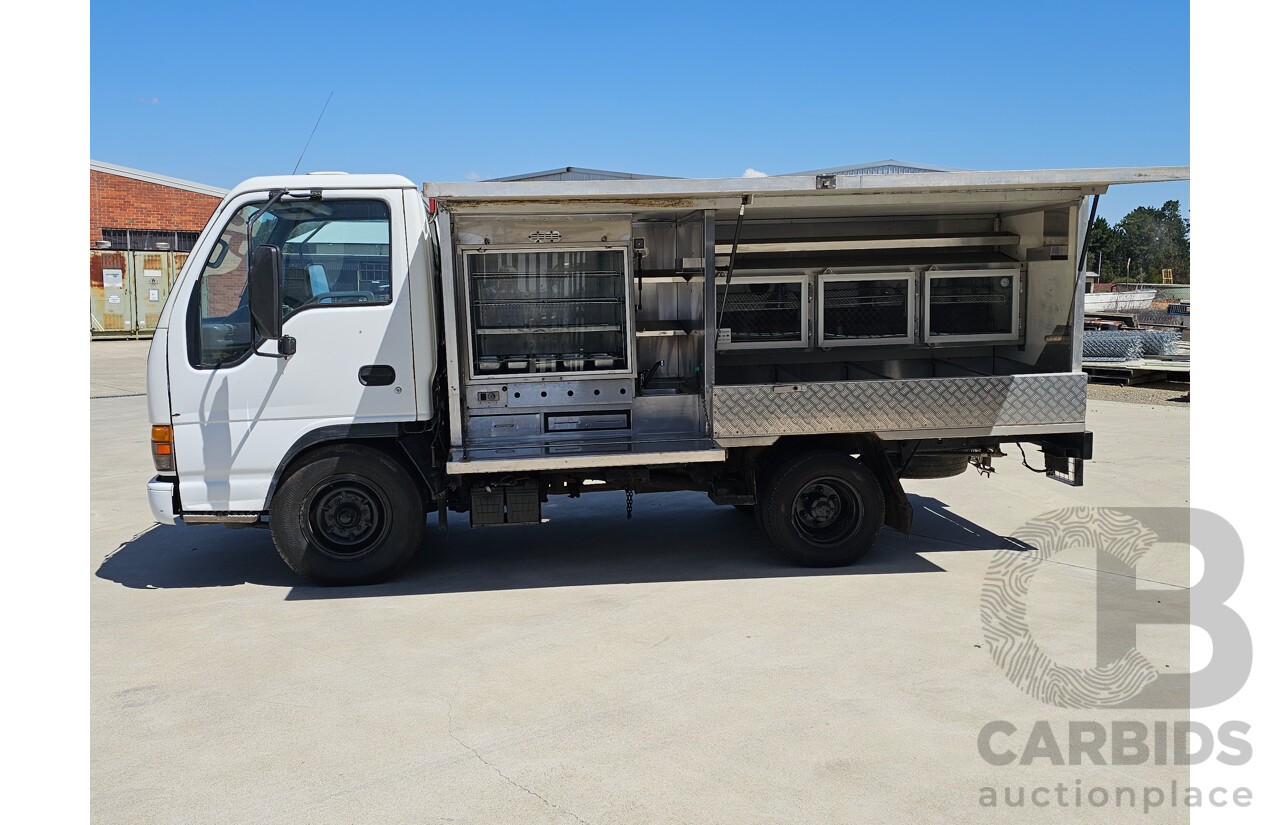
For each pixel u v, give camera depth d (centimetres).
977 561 618
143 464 1036
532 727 377
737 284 671
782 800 318
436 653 463
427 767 346
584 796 322
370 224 554
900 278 687
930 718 379
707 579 586
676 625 497
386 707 400
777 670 431
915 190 580
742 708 391
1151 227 9500
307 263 552
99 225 3322
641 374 655
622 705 396
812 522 605
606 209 567
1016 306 697
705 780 332
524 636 485
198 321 549
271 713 396
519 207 557
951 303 695
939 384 590
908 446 636
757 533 707
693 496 861
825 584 570
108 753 362
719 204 569
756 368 716
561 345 588
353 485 573
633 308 589
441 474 596
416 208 557
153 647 478
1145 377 1642
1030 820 303
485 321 581
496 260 577
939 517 750
